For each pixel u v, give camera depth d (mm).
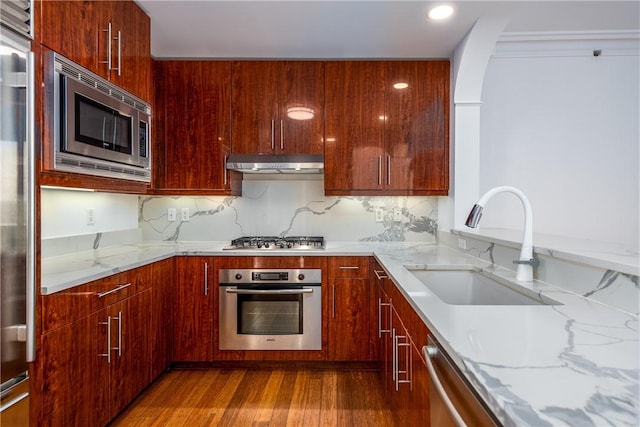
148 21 2199
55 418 1461
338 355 2551
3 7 1251
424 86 2746
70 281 1530
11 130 1279
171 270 2512
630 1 2371
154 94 2742
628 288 1067
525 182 3055
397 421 1667
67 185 1638
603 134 3035
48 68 1473
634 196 3037
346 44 2549
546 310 1085
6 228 1266
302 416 1981
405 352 1460
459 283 1939
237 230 3102
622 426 503
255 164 2699
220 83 2746
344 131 2752
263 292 2518
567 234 3055
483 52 2449
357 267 2547
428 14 2158
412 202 3088
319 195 3096
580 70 3018
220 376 2471
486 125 3057
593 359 730
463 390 808
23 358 1327
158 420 1943
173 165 2746
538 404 559
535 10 2480
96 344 1704
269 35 2416
